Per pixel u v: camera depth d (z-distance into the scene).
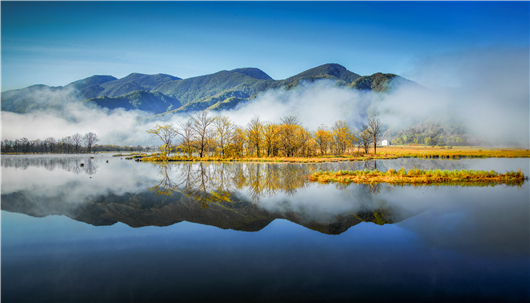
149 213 12.07
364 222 10.64
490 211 12.28
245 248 8.01
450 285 5.96
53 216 11.65
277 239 8.79
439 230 9.66
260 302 5.31
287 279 6.18
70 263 7.05
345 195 16.16
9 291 5.72
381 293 5.63
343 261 7.14
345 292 5.66
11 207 13.27
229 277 6.27
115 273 6.49
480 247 8.11
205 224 10.47
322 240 8.70
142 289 5.77
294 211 12.42
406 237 8.98
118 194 16.70
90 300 5.40
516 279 6.23
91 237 9.04
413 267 6.81
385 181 21.34
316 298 5.43
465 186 19.16
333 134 81.81
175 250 7.88
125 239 8.81
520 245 8.23
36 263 7.08
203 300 5.38
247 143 71.12
